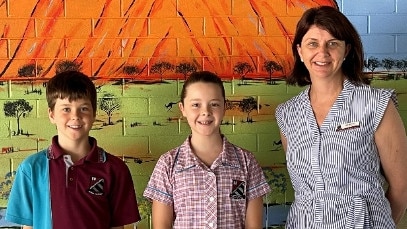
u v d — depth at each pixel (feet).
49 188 6.27
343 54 6.02
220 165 6.40
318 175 6.03
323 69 5.97
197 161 6.38
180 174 6.38
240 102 7.68
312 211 6.03
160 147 7.64
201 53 7.58
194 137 6.54
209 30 7.57
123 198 6.57
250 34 7.62
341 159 5.94
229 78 7.64
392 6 7.66
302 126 6.26
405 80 7.74
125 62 7.52
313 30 6.01
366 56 7.70
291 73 6.93
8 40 7.39
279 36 7.64
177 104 7.61
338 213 5.91
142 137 7.62
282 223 7.82
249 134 7.73
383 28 7.68
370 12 7.66
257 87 7.68
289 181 7.80
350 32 6.00
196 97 6.32
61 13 7.42
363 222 5.81
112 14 7.46
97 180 6.39
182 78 7.57
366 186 5.93
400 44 7.70
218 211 6.29
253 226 6.46
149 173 7.65
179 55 7.55
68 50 7.45
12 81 7.43
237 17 7.59
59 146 6.45
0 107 7.44
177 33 7.54
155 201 6.45
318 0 7.65
